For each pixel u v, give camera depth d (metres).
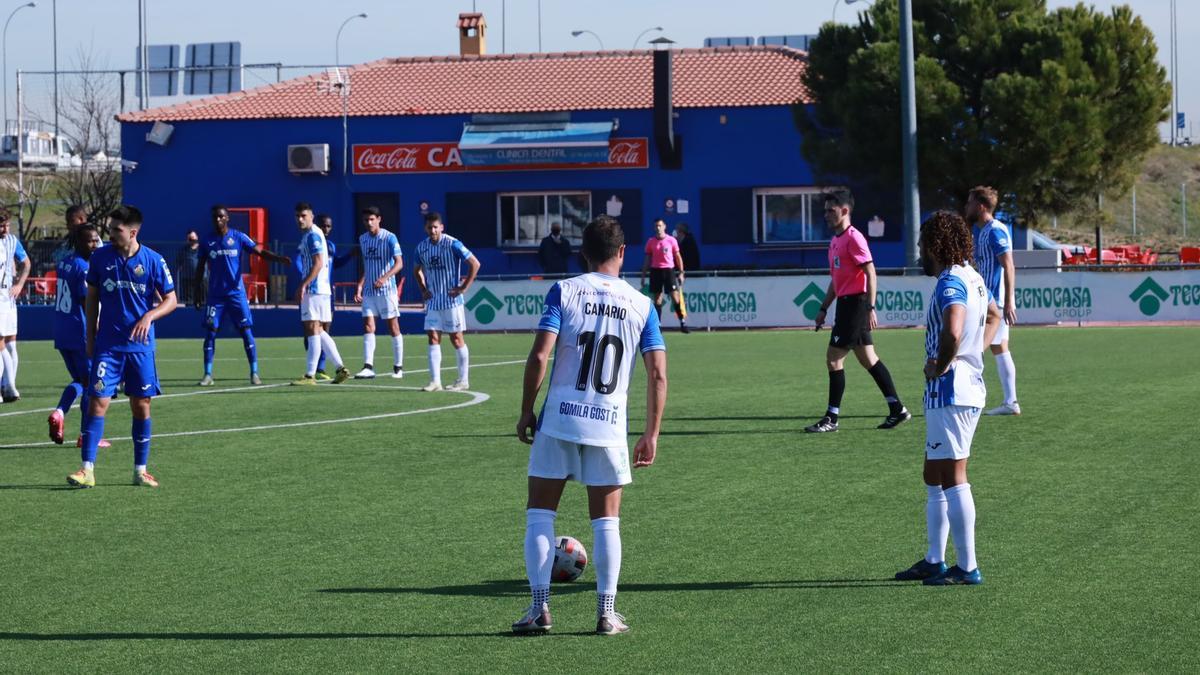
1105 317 30.30
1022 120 35.34
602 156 43.25
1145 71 36.78
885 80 36.88
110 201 54.31
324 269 20.70
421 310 35.75
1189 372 19.62
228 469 12.33
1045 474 11.23
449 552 8.77
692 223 43.72
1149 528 9.05
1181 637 6.50
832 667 6.12
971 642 6.48
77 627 7.04
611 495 6.76
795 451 12.82
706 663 6.21
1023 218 38.31
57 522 9.91
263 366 24.72
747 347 26.59
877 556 8.41
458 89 46.62
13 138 64.38
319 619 7.12
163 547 9.02
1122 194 38.16
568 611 7.25
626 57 48.28
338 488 11.25
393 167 44.75
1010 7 38.03
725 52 47.62
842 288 14.02
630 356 6.75
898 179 37.50
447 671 6.16
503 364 24.17
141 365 11.40
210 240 20.70
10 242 18.64
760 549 8.66
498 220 44.59
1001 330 14.96
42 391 20.69
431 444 13.78
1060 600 7.25
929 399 7.61
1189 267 29.97
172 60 48.69
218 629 6.95
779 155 43.12
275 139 45.16
